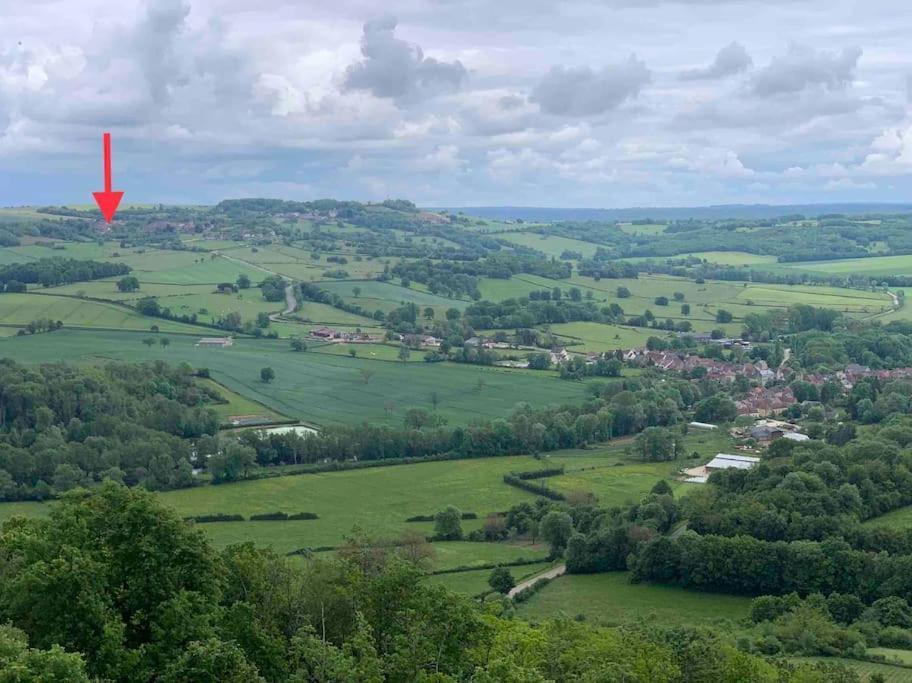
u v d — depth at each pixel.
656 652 81.62
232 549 85.31
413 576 81.38
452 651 73.75
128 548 72.38
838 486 160.38
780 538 146.25
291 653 73.56
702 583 138.12
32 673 55.53
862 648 110.94
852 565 131.50
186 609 70.00
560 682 78.00
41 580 66.62
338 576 83.31
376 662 69.06
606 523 156.00
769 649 112.25
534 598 135.25
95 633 67.19
